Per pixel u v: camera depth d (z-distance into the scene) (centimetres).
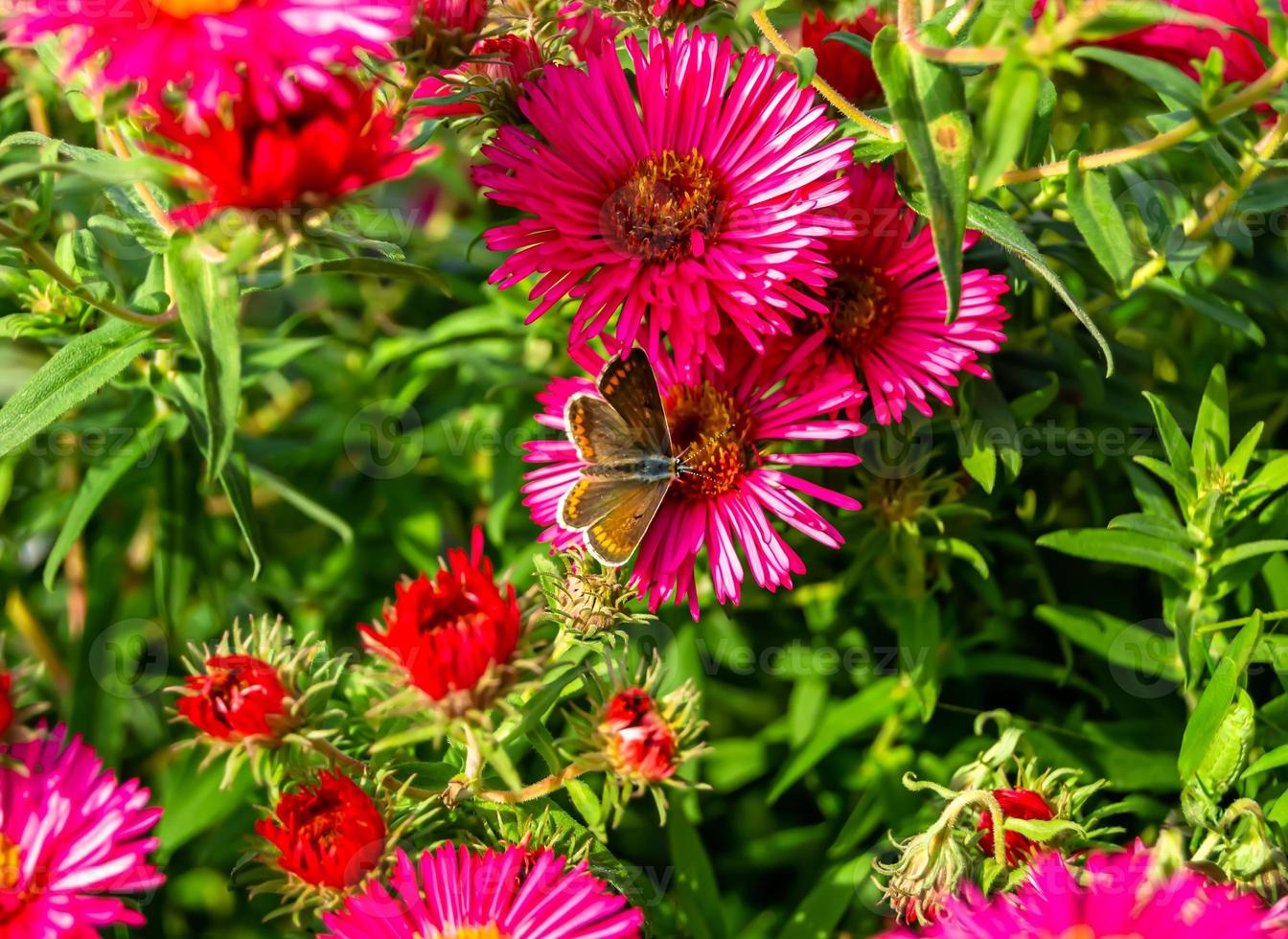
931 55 24
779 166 26
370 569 34
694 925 29
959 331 27
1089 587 32
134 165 22
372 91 23
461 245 36
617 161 26
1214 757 26
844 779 32
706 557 31
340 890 24
